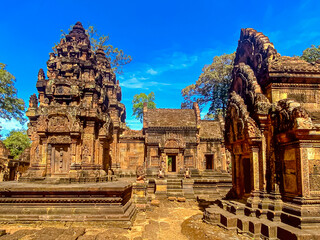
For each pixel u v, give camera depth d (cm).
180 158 2678
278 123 1100
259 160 1153
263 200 1080
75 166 1546
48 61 2172
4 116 3319
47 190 1176
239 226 1040
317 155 990
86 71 2045
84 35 2419
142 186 1584
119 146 2922
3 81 3198
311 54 2611
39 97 2014
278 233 919
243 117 1208
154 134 2880
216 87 4356
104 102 2255
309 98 1191
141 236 1018
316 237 816
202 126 3156
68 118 1580
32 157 1708
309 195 952
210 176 2742
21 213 1163
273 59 1188
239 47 1552
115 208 1170
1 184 1403
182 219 1369
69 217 1145
